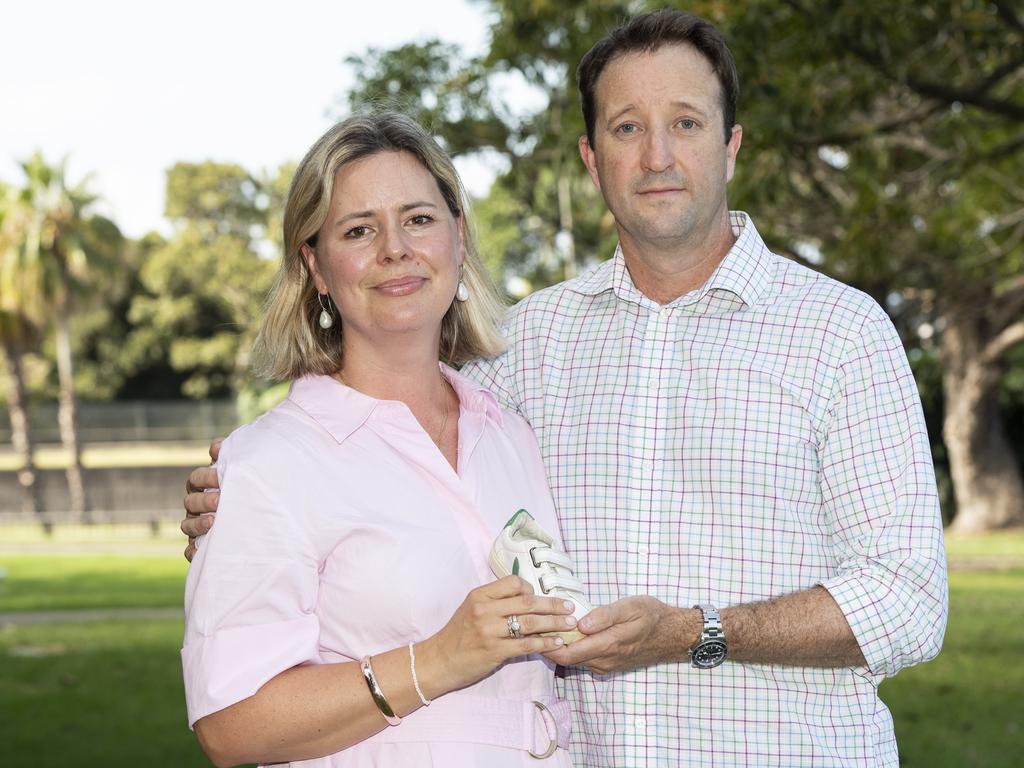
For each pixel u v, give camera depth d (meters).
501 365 2.85
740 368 2.55
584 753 2.62
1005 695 8.34
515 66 9.83
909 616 2.36
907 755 6.86
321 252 2.39
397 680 2.09
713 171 2.58
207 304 47.50
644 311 2.69
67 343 37.91
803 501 2.51
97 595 17.20
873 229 9.51
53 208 35.34
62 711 8.85
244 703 2.12
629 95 2.57
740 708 2.49
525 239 24.42
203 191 48.44
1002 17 7.98
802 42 7.97
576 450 2.67
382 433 2.35
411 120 2.44
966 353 22.77
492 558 2.25
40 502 38.59
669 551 2.56
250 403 31.48
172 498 39.03
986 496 23.06
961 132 10.41
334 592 2.24
